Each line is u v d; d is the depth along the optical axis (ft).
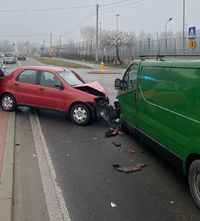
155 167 23.71
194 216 17.06
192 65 18.43
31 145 28.58
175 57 24.93
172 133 20.45
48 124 36.55
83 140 30.50
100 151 27.27
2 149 26.08
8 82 40.32
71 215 17.04
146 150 27.53
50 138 30.99
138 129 26.81
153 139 23.67
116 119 35.99
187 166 19.10
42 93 38.22
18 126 35.22
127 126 30.14
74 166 23.76
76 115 36.40
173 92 20.35
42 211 17.40
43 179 21.33
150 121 23.99
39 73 38.96
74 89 36.68
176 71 20.15
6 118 37.45
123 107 30.81
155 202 18.47
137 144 29.17
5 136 29.96
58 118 39.52
